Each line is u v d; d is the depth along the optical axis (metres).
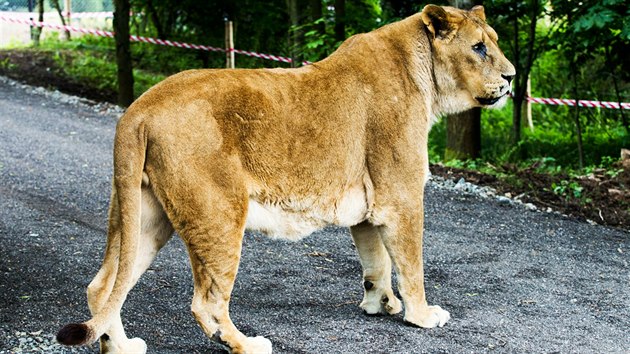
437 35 5.16
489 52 5.17
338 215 4.91
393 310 5.42
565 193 9.26
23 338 4.82
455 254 6.99
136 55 18.03
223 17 17.89
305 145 4.68
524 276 6.46
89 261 6.39
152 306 5.47
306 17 14.01
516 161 11.88
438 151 13.30
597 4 10.37
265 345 4.58
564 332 5.25
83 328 3.85
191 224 4.32
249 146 4.48
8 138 11.16
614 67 12.84
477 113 11.68
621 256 7.19
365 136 4.94
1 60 16.88
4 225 7.29
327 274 6.32
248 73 4.63
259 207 4.62
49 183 8.93
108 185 8.98
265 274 6.25
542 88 15.79
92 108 13.88
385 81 5.00
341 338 4.99
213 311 4.44
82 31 18.38
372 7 14.01
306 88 4.77
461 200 8.92
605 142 13.05
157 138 4.24
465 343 4.98
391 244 5.05
